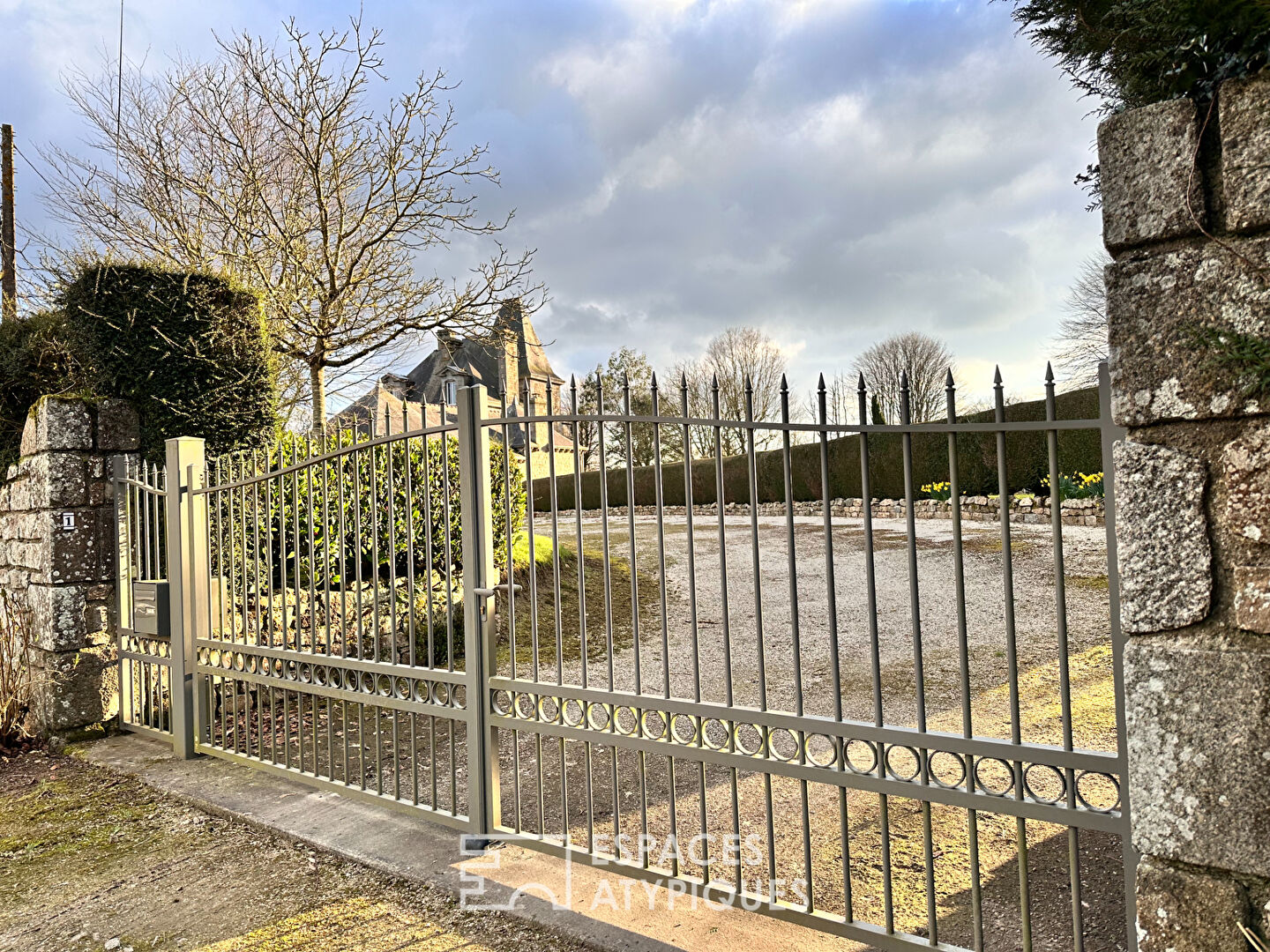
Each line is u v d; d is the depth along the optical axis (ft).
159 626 16.78
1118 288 5.60
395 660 12.27
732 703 8.59
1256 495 5.07
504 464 10.55
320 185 30.30
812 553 39.81
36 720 18.65
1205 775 5.21
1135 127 5.48
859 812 12.28
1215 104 5.18
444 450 11.51
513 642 10.73
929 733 7.23
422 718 19.75
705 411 99.91
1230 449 5.18
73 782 15.34
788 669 21.91
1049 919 8.79
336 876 10.52
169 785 14.40
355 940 8.95
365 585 21.43
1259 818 4.97
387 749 17.06
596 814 12.80
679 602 31.45
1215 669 5.16
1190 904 5.27
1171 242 5.39
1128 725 5.59
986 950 8.30
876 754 7.57
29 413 19.44
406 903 9.66
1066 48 8.31
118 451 19.27
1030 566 32.24
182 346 20.06
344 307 32.04
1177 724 5.33
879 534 44.68
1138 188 5.47
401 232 32.24
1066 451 46.73
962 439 51.57
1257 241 5.01
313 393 32.60
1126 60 6.54
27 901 10.54
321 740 17.83
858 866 10.46
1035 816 6.64
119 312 19.36
